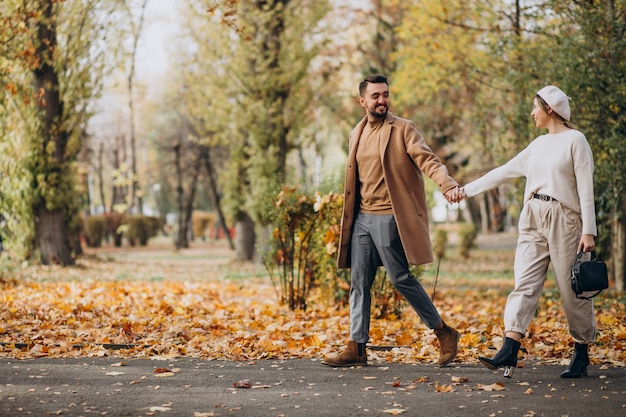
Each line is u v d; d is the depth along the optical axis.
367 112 5.83
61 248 19.77
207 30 22.44
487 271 22.06
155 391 4.86
